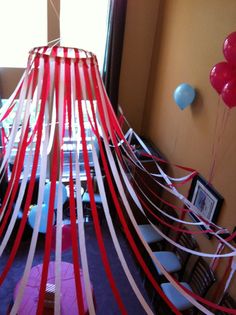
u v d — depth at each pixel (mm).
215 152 3051
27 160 1196
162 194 4277
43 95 1175
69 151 1196
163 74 4168
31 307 2541
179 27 3672
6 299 3428
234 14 2695
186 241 3566
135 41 4344
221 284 2980
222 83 2471
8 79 3971
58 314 1009
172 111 3967
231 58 2289
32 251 1073
